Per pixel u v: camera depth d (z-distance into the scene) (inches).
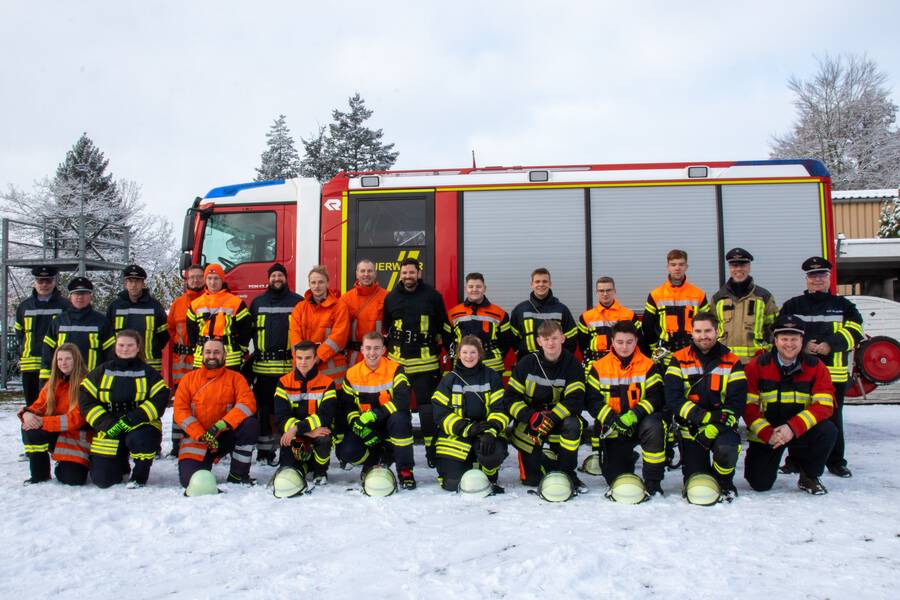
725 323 227.3
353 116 1609.3
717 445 178.2
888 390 398.9
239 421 198.8
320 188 299.0
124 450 200.1
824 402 180.1
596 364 193.5
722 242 279.4
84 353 232.4
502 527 150.6
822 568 122.1
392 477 187.0
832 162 1327.5
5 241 528.1
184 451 196.2
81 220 553.6
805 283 276.4
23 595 113.4
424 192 289.6
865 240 462.9
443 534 145.2
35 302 254.2
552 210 285.3
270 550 136.0
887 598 108.3
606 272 281.6
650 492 183.0
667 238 281.3
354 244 290.7
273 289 243.0
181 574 122.8
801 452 184.5
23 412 199.3
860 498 176.4
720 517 157.9
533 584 115.1
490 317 242.1
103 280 1074.1
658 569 122.0
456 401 192.2
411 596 110.7
